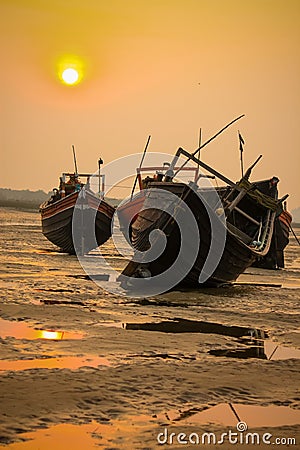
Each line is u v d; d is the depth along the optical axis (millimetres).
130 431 5285
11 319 9414
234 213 15625
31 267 16516
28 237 28000
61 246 22281
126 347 7996
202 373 6969
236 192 16453
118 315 10164
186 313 10633
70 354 7523
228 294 13164
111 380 6547
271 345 8484
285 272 18438
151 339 8500
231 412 5816
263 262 19250
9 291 12039
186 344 8312
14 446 4934
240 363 7461
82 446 4969
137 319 9906
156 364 7238
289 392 6414
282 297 12977
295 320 10336
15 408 5660
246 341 8680
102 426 5363
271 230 15062
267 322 10070
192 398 6137
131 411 5730
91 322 9477
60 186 23641
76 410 5684
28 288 12578
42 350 7656
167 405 5922
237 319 10258
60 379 6500
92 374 6727
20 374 6625
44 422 5395
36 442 5016
